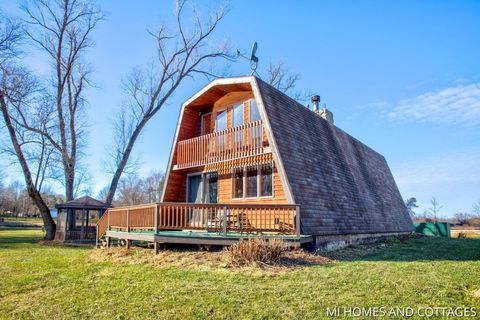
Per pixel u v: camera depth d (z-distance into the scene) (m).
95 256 13.09
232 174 16.98
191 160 17.69
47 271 10.62
